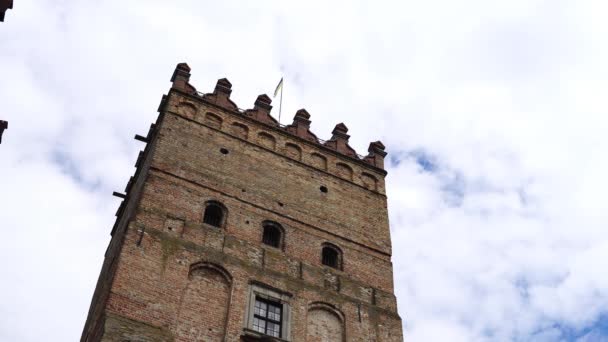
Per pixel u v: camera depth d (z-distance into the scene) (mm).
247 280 28109
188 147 33719
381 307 30484
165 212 29219
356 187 37500
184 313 25453
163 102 37875
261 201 32875
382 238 34750
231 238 29844
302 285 29328
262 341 25984
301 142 38656
